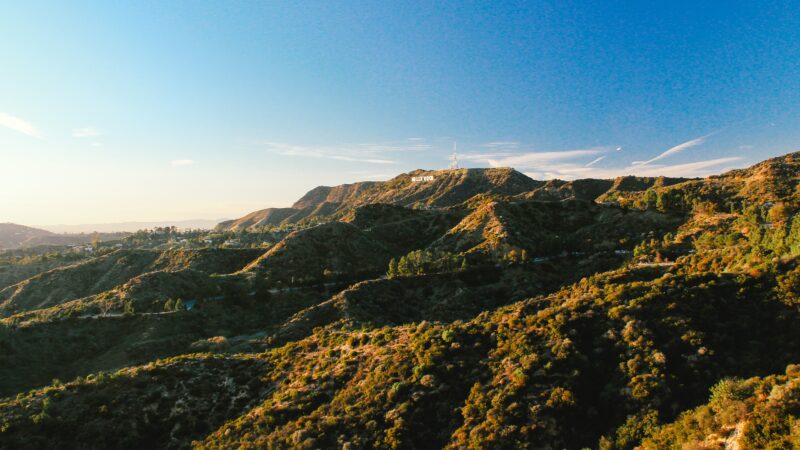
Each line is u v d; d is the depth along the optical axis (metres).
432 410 48.06
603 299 58.06
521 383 46.56
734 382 36.72
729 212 144.50
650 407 40.62
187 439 54.28
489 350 55.56
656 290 56.06
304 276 151.75
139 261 189.62
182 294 133.38
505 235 146.62
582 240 147.75
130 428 54.97
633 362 45.88
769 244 78.81
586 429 41.59
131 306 117.31
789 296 50.69
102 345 102.06
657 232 140.25
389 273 136.00
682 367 44.44
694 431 33.06
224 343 98.25
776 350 45.19
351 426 48.09
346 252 174.50
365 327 90.88
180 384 63.16
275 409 54.22
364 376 57.50
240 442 49.84
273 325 118.06
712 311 51.47
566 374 46.72
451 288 118.19
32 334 98.00
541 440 40.56
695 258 84.12
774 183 178.25
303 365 66.75
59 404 57.59
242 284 143.50
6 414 54.75
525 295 111.06
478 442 41.25
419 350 58.44
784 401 28.98
